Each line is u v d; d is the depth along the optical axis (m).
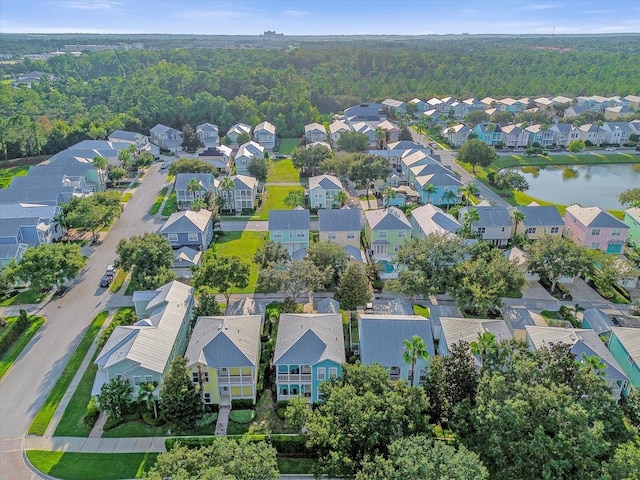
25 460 44.25
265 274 62.72
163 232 82.56
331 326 54.78
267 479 36.09
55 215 89.69
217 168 129.00
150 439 46.66
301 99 182.50
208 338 51.25
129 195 113.31
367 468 36.91
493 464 40.50
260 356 56.91
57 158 120.00
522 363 42.25
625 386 49.81
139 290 67.44
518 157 149.62
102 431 47.56
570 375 42.41
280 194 115.00
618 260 72.94
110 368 48.47
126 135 148.88
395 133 160.75
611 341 56.03
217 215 96.88
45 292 72.81
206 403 50.75
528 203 109.94
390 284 66.50
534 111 191.38
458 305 63.34
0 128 139.00
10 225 82.62
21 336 62.00
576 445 37.25
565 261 69.50
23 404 50.91
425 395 43.22
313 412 44.00
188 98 182.00
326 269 66.00
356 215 84.19
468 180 124.19
